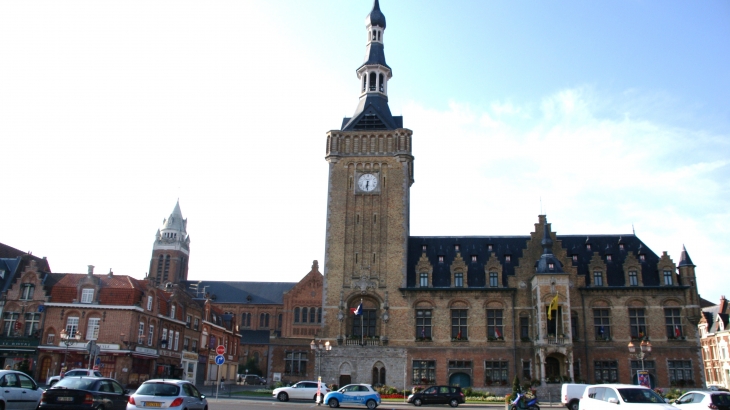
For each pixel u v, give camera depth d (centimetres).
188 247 16050
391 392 6581
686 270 6962
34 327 6975
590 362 6831
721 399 3022
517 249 7644
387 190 7681
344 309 7300
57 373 6750
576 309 7038
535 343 6769
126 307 6925
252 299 13850
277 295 13950
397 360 7062
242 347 12625
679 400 3259
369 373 7050
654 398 2772
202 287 14212
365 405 4834
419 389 6197
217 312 10788
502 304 7156
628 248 7450
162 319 7788
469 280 7356
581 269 7294
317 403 4978
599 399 2911
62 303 6962
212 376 10062
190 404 2697
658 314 6900
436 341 7088
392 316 7225
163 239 15438
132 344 6869
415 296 7275
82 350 6781
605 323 6969
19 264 7644
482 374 6912
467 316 7162
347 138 7944
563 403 4803
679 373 6681
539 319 6706
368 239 7538
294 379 8831
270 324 13575
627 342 6850
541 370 6556
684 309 6862
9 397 2794
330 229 7619
